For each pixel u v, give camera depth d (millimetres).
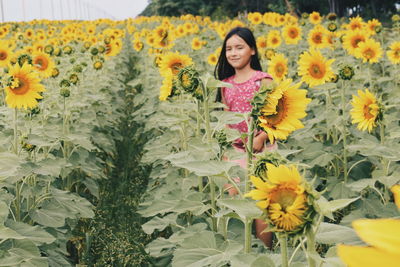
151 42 9133
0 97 4945
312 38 7402
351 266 302
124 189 4848
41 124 4414
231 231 2797
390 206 3146
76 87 5727
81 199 3420
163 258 2934
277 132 1803
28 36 12609
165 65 4027
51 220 2926
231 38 3836
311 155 3891
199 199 2643
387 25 23047
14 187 3100
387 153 3143
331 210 1213
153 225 3006
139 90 9914
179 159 2404
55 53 7453
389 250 301
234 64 3871
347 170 4000
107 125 6059
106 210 4309
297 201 1050
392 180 3104
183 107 3408
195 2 44000
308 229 1079
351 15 39250
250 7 42625
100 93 6648
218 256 1943
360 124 3289
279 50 9688
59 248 3113
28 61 4770
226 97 3928
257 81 3770
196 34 12414
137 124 7242
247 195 1109
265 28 13445
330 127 4203
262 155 1527
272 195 1094
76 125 4918
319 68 4094
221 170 1944
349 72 3992
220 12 37500
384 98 6039
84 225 4031
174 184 3680
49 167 2936
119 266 3312
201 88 2656
